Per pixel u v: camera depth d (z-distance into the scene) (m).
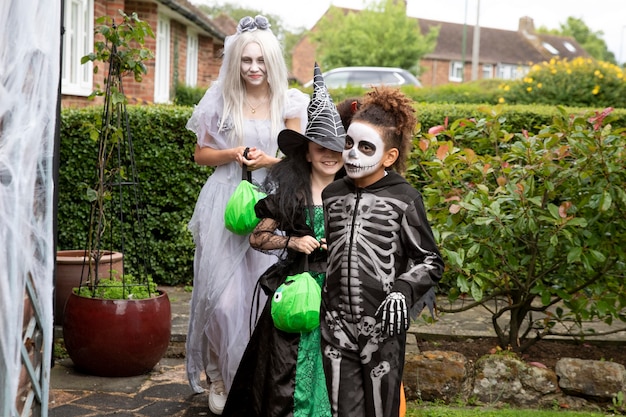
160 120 7.27
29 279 2.62
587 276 5.08
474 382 4.67
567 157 5.03
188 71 18.58
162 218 7.39
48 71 2.80
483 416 4.36
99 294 5.11
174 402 4.63
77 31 10.34
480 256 4.83
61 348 5.62
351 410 3.31
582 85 13.91
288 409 3.54
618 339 5.54
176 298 7.02
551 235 4.69
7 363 2.26
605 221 4.94
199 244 4.46
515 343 5.21
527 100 14.19
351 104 3.88
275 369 3.57
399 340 3.33
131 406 4.55
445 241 4.73
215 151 4.43
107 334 4.92
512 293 5.17
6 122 2.43
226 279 4.31
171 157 7.32
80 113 7.18
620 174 4.87
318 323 3.48
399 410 3.34
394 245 3.34
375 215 3.34
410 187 3.37
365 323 3.31
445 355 4.73
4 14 2.49
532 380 4.64
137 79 5.50
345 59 42.06
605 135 4.71
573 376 4.64
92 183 7.23
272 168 3.83
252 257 4.37
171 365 5.42
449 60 58.34
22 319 2.41
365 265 3.33
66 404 4.54
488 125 5.35
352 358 3.35
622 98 13.81
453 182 5.03
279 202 3.73
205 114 4.42
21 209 2.40
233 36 4.44
